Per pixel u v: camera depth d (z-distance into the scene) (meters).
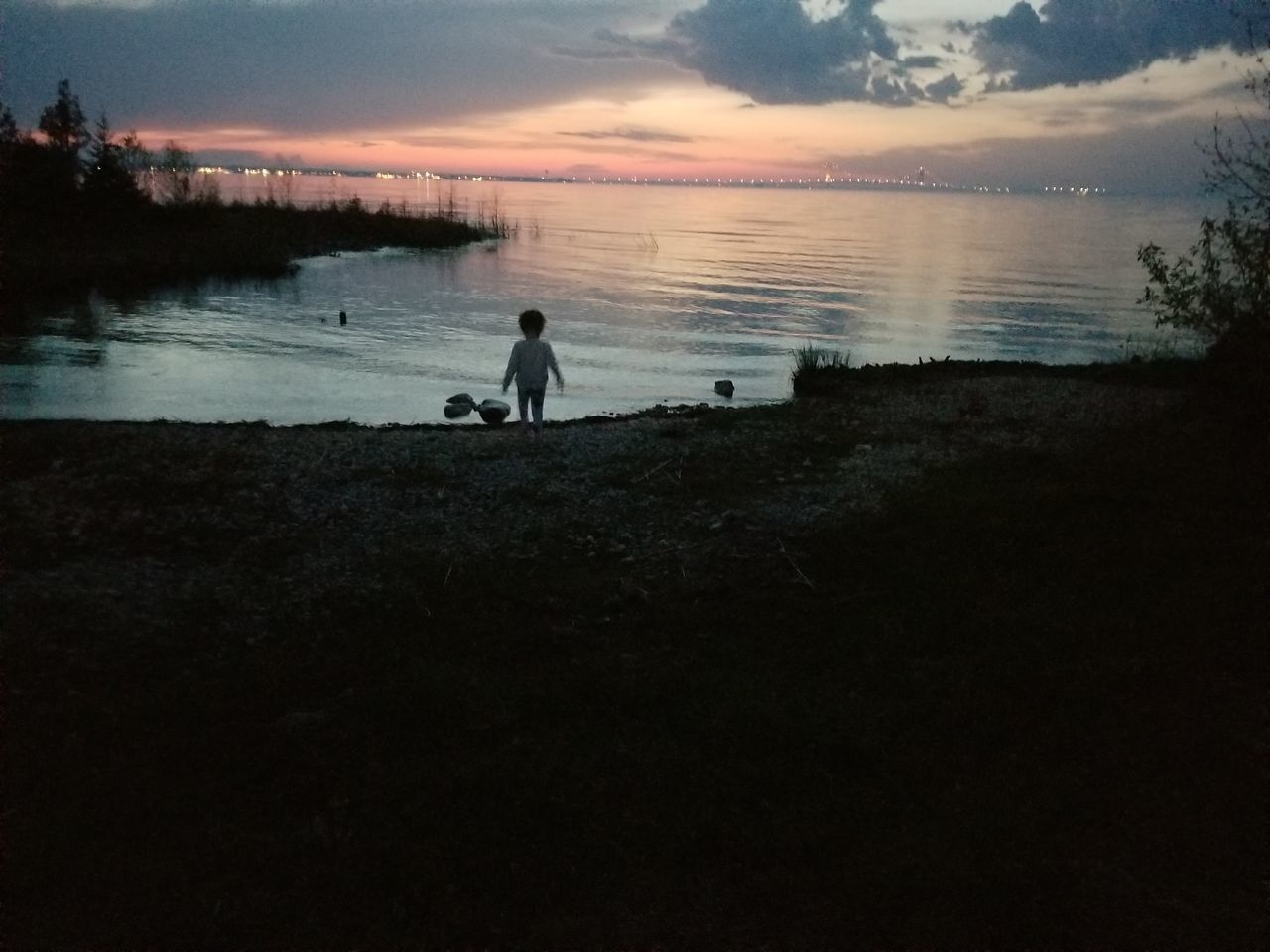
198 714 4.49
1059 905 3.14
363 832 3.56
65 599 5.79
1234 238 10.67
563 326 28.75
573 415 16.50
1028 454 9.19
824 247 73.75
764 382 20.45
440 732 4.34
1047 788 3.83
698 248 69.44
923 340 27.77
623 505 8.21
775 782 3.87
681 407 15.56
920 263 59.06
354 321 28.19
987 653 5.00
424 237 61.78
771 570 6.48
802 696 4.60
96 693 4.68
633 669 4.98
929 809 3.70
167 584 6.20
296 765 4.04
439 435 11.29
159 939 2.99
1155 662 4.83
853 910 3.16
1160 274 12.10
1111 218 143.38
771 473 9.17
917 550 6.63
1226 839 3.52
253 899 3.18
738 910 3.18
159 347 22.48
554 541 7.28
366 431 12.46
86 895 3.19
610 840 3.51
